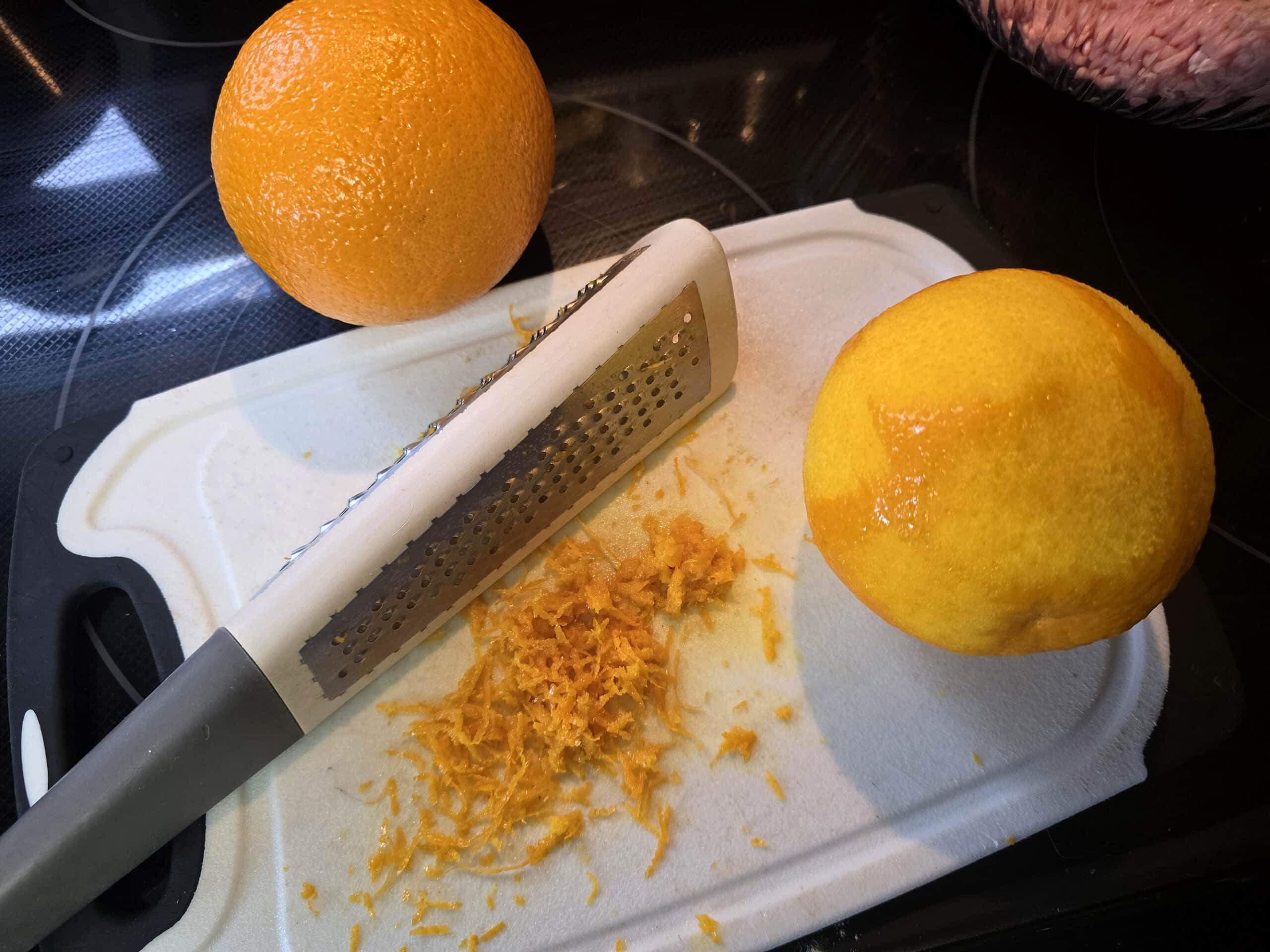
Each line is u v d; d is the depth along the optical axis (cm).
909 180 84
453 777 62
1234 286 79
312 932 59
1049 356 49
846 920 60
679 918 60
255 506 69
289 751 62
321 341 73
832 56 90
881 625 67
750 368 74
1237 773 64
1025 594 48
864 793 63
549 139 63
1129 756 64
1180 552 50
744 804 62
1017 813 63
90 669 66
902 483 49
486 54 58
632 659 63
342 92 54
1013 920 61
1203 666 66
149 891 60
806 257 78
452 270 60
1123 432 48
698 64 89
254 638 55
